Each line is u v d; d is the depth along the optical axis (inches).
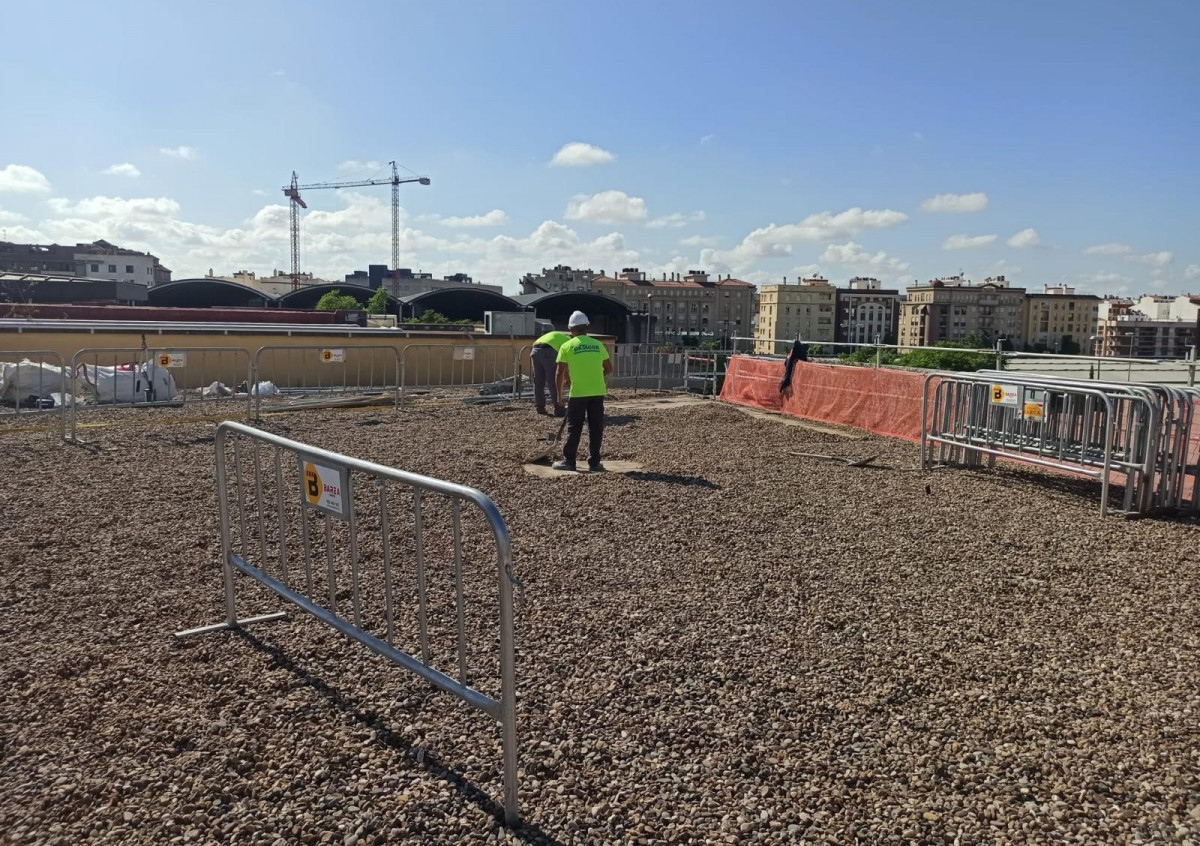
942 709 148.3
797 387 596.4
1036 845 110.6
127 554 237.0
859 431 518.3
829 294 5831.7
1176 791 122.6
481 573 222.1
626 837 112.0
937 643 177.9
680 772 127.6
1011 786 124.3
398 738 136.6
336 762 129.1
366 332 1042.7
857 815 117.2
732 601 201.9
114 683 155.6
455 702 149.0
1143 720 144.6
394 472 136.5
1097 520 289.6
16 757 129.6
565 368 376.5
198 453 410.3
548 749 133.6
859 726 142.1
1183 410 299.1
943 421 399.2
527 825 114.6
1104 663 168.4
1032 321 5915.4
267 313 1461.6
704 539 256.8
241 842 110.0
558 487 332.2
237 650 171.6
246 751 131.6
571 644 174.9
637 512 290.5
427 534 261.0
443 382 1079.0
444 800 119.8
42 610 193.5
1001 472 379.6
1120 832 113.4
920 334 5792.3
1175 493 302.2
